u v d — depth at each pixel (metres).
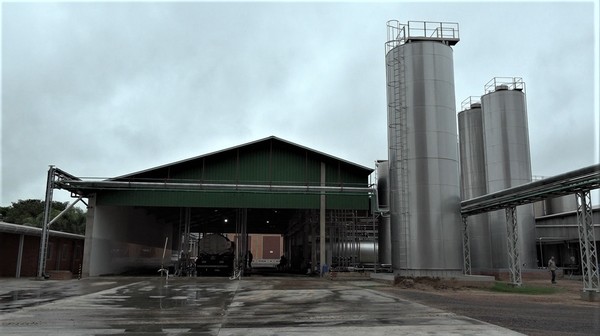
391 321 10.73
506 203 22.66
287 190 31.33
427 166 25.28
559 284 26.47
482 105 36.38
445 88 26.28
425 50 26.45
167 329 9.72
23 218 57.91
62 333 9.23
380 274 26.58
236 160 32.50
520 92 35.06
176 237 56.09
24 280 26.16
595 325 10.40
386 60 28.45
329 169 32.88
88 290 19.44
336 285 22.78
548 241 40.69
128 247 36.84
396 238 26.08
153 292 18.56
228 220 50.34
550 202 47.47
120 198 30.83
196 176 32.12
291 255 52.94
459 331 9.37
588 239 18.25
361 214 37.25
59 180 29.02
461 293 19.39
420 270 24.47
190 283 24.08
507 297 17.73
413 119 25.94
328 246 35.88
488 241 33.75
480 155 39.38
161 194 31.19
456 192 25.64
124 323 10.52
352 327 9.88
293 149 32.94
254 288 20.70
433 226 24.70
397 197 26.27
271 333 9.20
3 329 9.68
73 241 37.41
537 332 9.37
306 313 12.16
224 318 11.30
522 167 34.06
